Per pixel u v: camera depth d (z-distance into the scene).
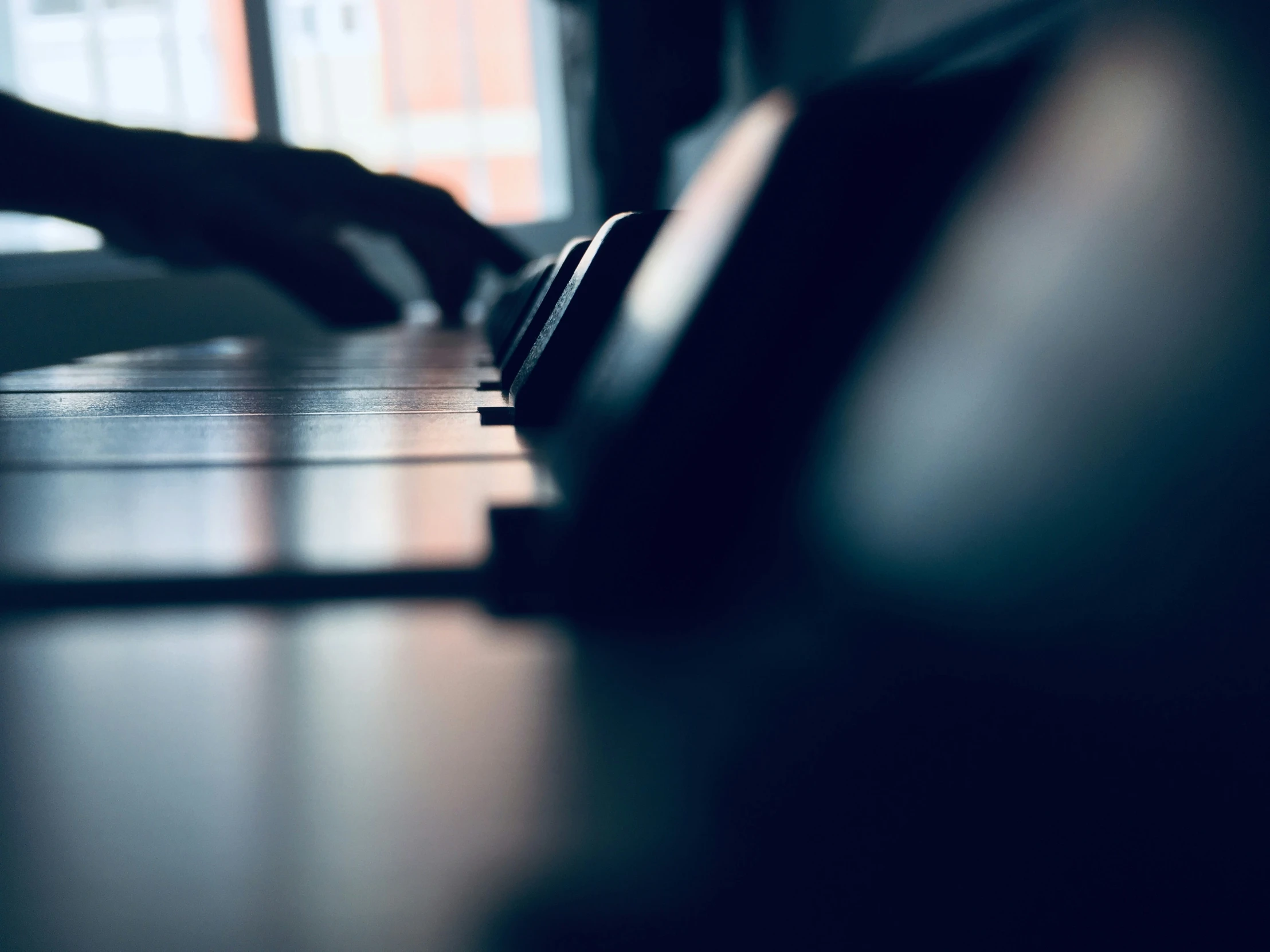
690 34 1.65
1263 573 0.11
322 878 0.10
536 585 0.17
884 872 0.11
